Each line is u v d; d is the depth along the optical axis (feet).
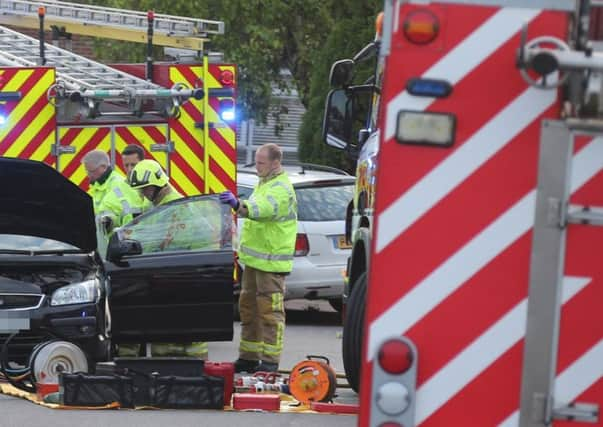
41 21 123.75
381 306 37.63
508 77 37.17
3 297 87.71
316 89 196.03
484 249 37.40
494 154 37.27
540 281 37.37
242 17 208.85
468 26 37.17
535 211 37.29
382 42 37.83
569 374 37.50
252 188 141.79
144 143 123.24
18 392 83.25
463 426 37.73
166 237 96.63
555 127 37.09
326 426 75.15
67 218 94.27
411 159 37.40
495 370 37.58
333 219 133.80
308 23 214.07
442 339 37.58
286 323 139.44
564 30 37.04
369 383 37.76
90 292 89.45
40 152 118.32
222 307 96.17
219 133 125.59
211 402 79.25
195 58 130.11
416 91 37.22
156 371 80.43
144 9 203.10
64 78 121.19
